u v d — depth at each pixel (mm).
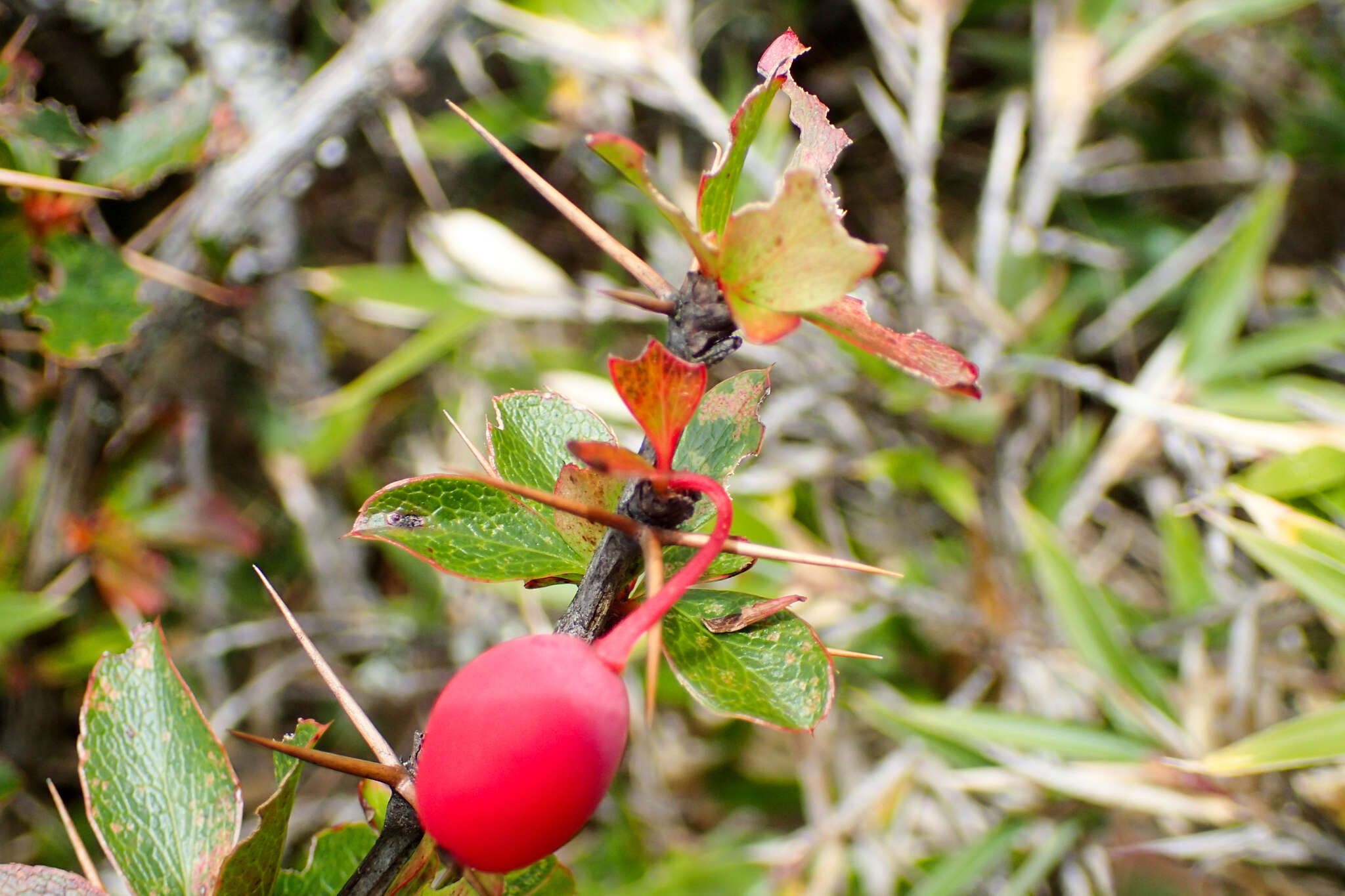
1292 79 561
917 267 451
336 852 223
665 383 193
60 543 312
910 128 544
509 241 468
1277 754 262
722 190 197
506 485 196
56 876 206
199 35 401
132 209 389
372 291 438
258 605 472
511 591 437
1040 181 475
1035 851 372
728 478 208
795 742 456
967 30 574
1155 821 356
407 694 476
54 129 250
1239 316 424
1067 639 393
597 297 466
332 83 345
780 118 489
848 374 444
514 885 218
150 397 410
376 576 520
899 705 390
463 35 475
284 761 216
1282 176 440
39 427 325
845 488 486
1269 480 312
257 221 368
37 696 355
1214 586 396
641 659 427
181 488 386
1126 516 483
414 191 534
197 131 264
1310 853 314
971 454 446
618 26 461
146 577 325
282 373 462
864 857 396
